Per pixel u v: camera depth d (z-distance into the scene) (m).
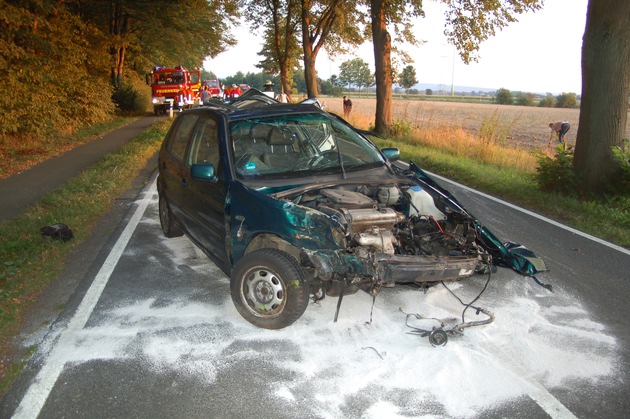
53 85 18.88
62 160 13.66
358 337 4.12
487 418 3.19
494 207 8.81
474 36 18.53
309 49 31.17
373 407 3.29
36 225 7.11
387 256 4.02
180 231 6.66
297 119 5.46
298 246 3.96
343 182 4.78
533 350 3.95
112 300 4.84
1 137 14.97
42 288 5.11
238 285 4.32
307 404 3.32
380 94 20.62
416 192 4.90
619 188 8.94
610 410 3.27
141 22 38.78
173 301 4.82
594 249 6.51
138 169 12.22
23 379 3.58
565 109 71.50
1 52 15.55
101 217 7.89
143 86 43.69
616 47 8.83
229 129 5.15
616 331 4.30
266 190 4.57
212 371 3.69
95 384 3.53
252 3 38.59
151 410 3.27
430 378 3.58
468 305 4.56
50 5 18.80
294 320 4.12
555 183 9.63
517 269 4.70
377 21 20.11
